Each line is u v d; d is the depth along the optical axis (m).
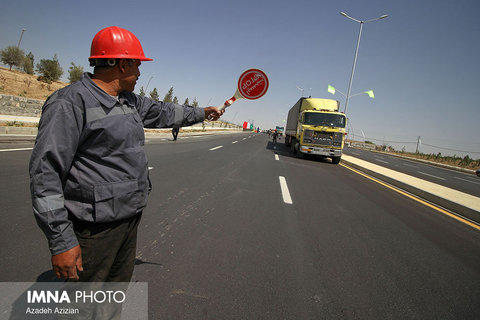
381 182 9.38
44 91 24.42
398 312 2.15
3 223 3.01
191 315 1.85
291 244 3.27
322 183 7.73
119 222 1.42
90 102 1.30
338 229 3.98
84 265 1.39
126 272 1.63
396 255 3.28
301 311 2.03
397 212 5.39
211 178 6.72
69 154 1.24
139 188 1.48
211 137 27.59
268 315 1.94
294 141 17.28
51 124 1.19
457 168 23.39
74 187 1.32
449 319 2.13
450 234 4.39
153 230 3.27
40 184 1.15
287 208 4.78
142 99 1.83
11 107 14.41
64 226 1.22
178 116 1.98
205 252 2.83
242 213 4.25
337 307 2.13
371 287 2.49
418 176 12.25
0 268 2.20
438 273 2.93
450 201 6.32
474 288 2.68
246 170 8.55
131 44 1.45
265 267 2.65
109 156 1.35
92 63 1.46
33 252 2.49
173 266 2.49
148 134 20.84
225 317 1.87
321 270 2.71
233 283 2.31
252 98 2.05
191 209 4.20
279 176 8.07
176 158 9.62
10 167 5.50
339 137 14.00
